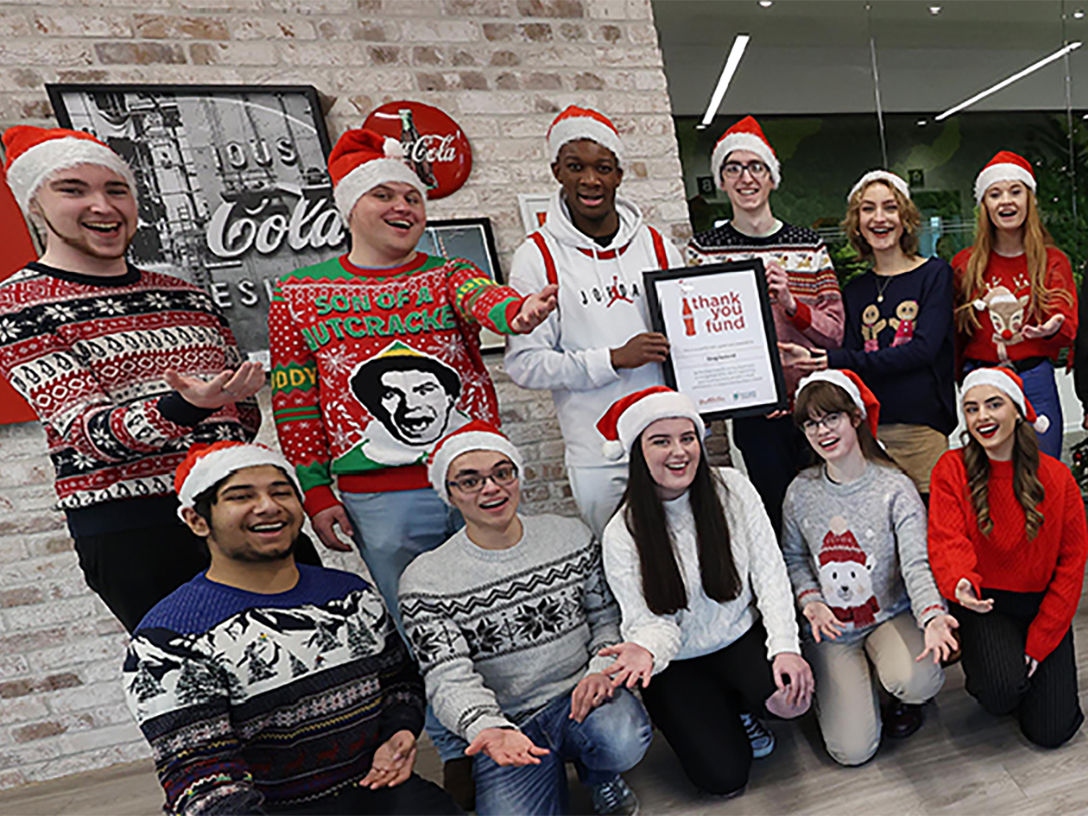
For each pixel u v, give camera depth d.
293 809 1.11
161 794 1.73
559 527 1.40
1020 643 1.45
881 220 1.92
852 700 1.43
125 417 1.07
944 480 1.51
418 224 1.42
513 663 1.32
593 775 1.39
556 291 1.23
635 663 1.26
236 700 1.05
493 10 2.13
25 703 1.86
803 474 1.61
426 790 1.17
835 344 1.88
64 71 1.83
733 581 1.41
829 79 2.62
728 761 1.35
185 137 1.90
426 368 1.38
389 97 2.06
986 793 1.32
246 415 1.42
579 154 1.54
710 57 2.49
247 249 1.95
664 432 1.36
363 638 1.15
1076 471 2.82
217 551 1.08
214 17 1.93
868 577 1.49
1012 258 2.04
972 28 2.74
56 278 1.17
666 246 1.72
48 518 1.85
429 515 1.42
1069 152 2.94
